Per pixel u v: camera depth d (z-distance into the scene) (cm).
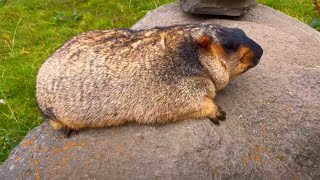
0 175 73
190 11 104
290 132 73
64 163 69
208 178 66
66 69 69
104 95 67
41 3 141
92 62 68
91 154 69
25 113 104
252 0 107
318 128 73
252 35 92
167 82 67
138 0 141
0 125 101
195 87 67
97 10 138
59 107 69
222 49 67
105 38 71
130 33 72
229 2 103
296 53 87
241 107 73
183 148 67
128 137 69
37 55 121
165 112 68
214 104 71
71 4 141
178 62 67
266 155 71
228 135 69
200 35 68
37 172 70
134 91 67
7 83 112
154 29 72
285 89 77
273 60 84
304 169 73
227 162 67
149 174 66
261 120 73
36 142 74
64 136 72
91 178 67
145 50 68
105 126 70
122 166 67
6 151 94
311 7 132
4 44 125
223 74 68
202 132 68
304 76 80
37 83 71
